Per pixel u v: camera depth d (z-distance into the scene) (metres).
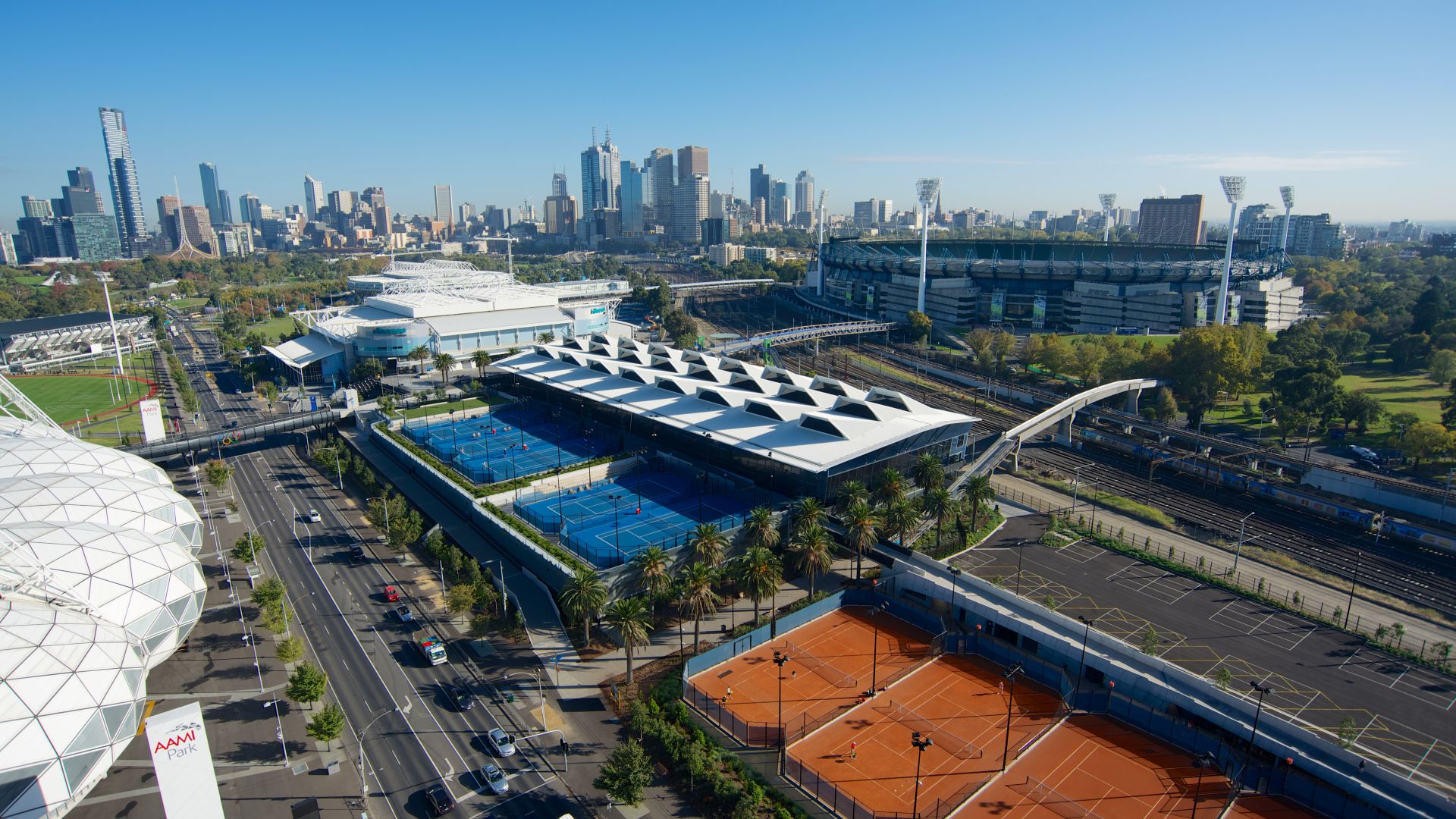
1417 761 89.12
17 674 81.50
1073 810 83.75
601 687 104.06
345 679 106.00
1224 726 94.44
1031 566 139.62
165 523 127.00
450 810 82.31
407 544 147.50
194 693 103.44
